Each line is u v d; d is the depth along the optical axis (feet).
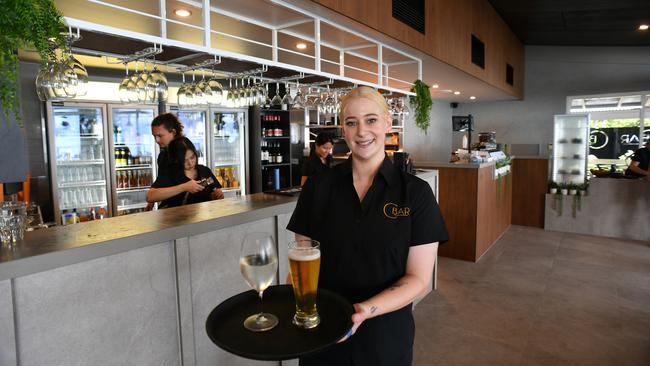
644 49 26.76
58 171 13.66
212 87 8.33
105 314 4.94
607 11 20.16
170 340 5.74
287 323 3.22
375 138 3.77
